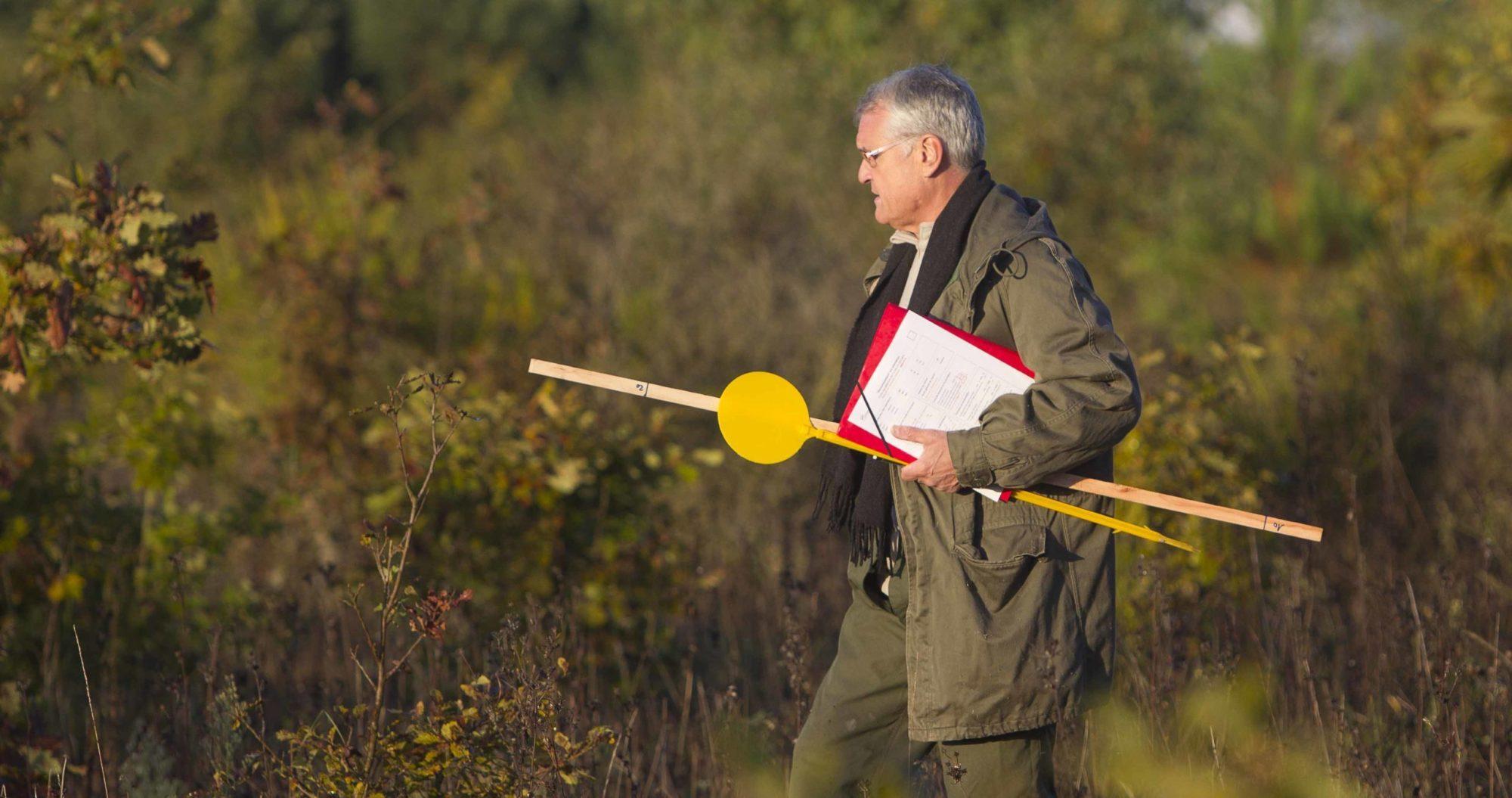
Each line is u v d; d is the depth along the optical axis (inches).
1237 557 617.3
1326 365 876.0
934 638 369.1
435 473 629.9
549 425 661.9
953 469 358.6
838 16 1737.2
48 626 581.3
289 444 780.6
